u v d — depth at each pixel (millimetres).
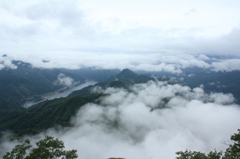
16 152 42531
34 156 39281
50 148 42625
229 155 36406
